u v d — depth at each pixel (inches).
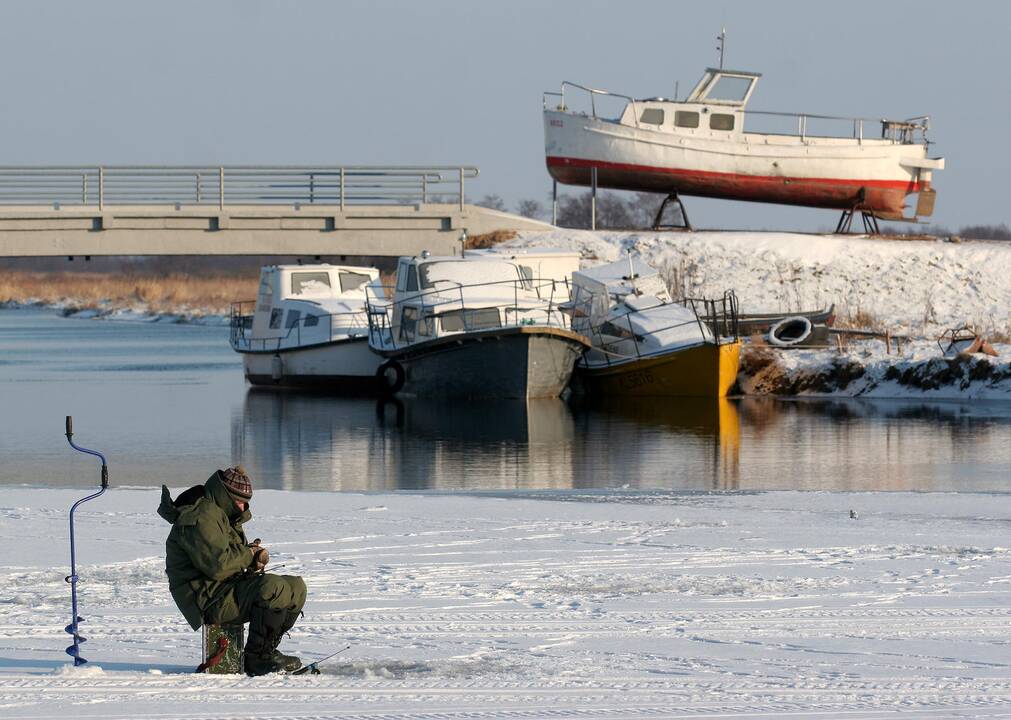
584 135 4729.3
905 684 684.1
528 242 4441.4
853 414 2908.5
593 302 3405.5
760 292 4133.9
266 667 704.4
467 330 3225.9
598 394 3356.3
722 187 4771.2
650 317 3351.4
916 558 1060.5
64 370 4234.7
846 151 4781.0
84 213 4133.9
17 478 1952.5
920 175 4891.7
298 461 2166.6
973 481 1882.4
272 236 4325.8
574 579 971.9
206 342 5738.2
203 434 2573.8
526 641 783.7
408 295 3334.2
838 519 1305.4
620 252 4355.3
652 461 2143.2
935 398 3250.5
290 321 3673.7
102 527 1193.4
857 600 900.0
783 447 2332.7
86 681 675.4
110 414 2957.7
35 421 2807.6
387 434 2566.4
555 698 653.3
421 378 3289.9
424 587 940.6
